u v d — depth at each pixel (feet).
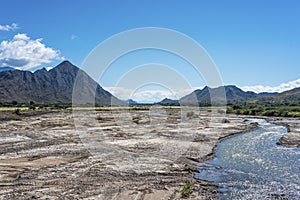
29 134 162.61
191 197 63.10
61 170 84.23
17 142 135.64
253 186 72.28
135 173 81.05
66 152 110.42
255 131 190.70
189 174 81.51
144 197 62.13
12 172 82.02
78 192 64.95
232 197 64.23
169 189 68.08
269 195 65.92
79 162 94.02
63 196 62.28
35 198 61.11
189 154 107.45
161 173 81.51
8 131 176.04
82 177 77.10
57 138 146.92
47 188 67.82
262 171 86.58
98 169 84.84
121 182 72.79
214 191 67.82
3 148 119.85
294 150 120.67
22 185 70.13
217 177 79.77
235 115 360.89
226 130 185.26
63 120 234.17
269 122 264.52
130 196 62.64
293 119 295.69
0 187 68.49
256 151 118.11
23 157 102.22
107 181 73.56
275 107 433.48
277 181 76.54
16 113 267.39
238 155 109.70
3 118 238.68
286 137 155.22
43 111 294.87
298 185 73.46
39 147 122.11
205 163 96.17
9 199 60.54
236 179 78.02
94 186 69.41
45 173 81.00
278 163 96.73
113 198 61.31
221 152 115.34
